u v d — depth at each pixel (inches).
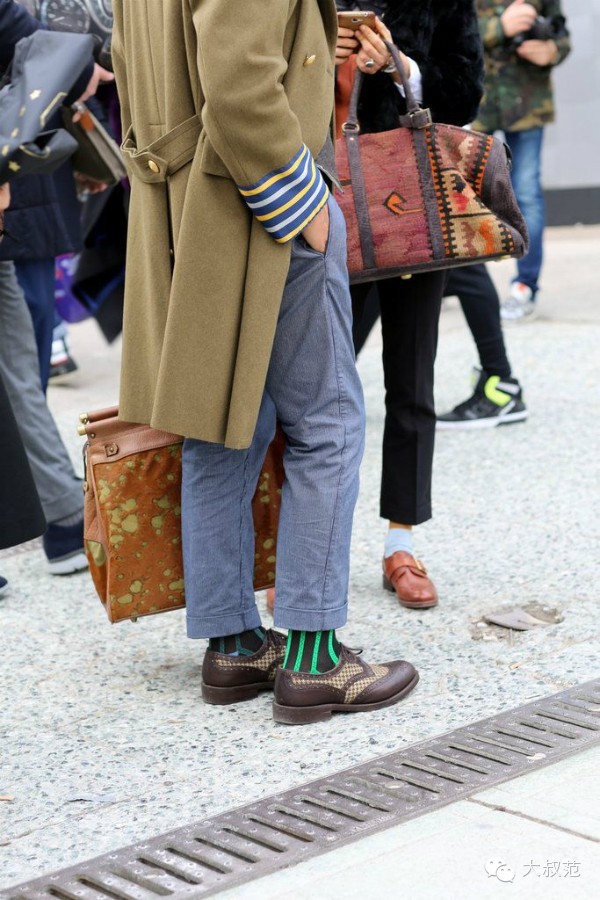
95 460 161.8
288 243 145.6
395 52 174.1
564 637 182.9
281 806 138.4
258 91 135.5
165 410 147.1
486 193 176.7
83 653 190.2
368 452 293.3
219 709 167.6
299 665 161.2
